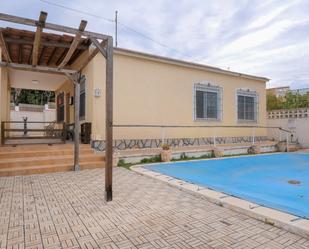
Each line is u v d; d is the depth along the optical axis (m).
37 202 4.30
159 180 5.86
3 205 4.14
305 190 5.50
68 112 11.84
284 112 14.22
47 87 13.68
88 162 7.49
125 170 7.20
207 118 11.35
